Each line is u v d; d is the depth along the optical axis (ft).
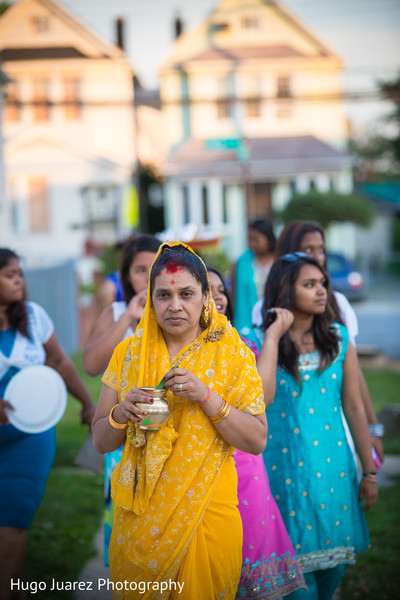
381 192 140.26
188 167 93.40
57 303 40.09
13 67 90.53
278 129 95.81
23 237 91.86
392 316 59.36
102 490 18.22
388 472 19.08
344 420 11.03
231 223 95.25
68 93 92.12
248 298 20.97
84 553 14.17
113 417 7.47
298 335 10.47
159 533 7.40
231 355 7.66
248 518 9.00
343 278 70.23
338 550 10.12
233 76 94.17
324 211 89.51
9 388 11.28
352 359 10.57
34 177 91.40
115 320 12.40
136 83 99.55
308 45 95.25
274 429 10.25
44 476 11.34
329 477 10.15
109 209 91.97
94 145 92.94
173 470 7.42
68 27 91.81
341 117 95.61
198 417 7.46
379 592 12.45
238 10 94.94
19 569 10.68
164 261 7.48
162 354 7.69
